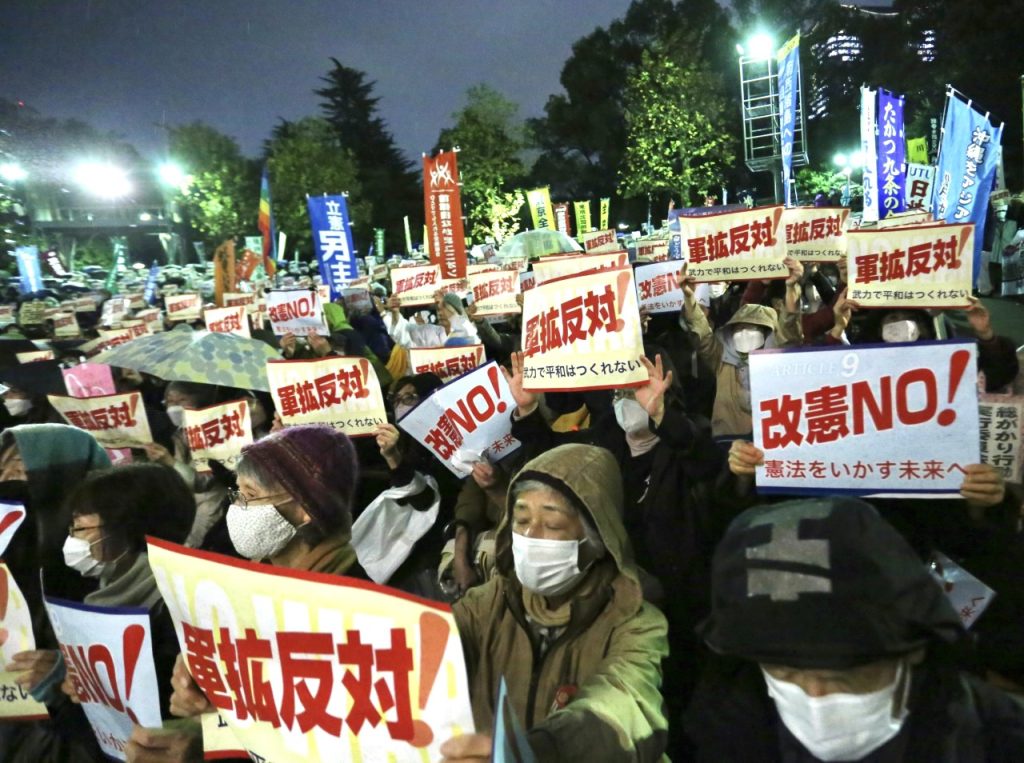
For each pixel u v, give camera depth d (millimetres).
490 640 2143
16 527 2441
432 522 3506
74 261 44938
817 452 2344
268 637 1571
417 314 10312
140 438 4391
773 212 5539
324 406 4062
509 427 3680
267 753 1581
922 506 2451
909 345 2240
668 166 39000
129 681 1972
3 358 7219
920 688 1360
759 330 4793
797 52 12477
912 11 38938
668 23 50750
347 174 47625
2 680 2303
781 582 1279
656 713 1771
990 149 9234
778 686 1380
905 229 4637
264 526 2277
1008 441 2580
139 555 2393
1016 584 2275
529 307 3232
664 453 3014
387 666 1485
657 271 6926
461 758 1429
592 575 2086
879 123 10938
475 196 41344
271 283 17000
